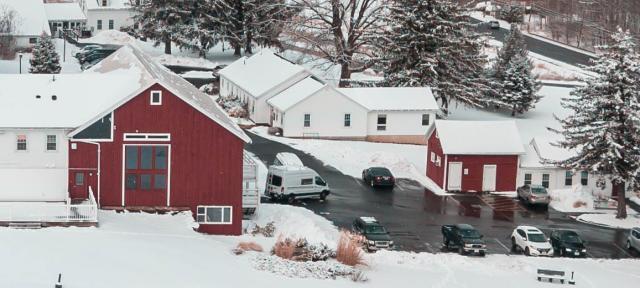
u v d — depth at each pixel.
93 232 44.97
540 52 133.50
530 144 72.12
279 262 43.81
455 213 63.22
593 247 56.94
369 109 82.56
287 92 85.69
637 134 62.94
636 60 63.62
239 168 52.12
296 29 106.81
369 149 80.25
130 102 50.84
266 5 112.88
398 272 45.66
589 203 66.38
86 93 55.25
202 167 51.88
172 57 115.62
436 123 70.69
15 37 112.44
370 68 110.81
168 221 50.38
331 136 82.75
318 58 104.88
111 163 51.12
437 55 91.75
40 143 53.09
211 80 106.50
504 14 157.38
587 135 63.94
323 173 71.62
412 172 74.25
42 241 41.75
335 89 81.69
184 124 51.41
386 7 95.94
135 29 122.00
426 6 91.44
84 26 130.50
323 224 57.28
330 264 44.50
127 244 42.88
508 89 97.50
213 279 38.56
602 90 63.88
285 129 81.88
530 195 65.94
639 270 51.03
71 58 109.75
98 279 35.97
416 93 85.19
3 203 47.28
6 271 35.59
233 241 49.88
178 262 40.69
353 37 100.19
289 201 62.94
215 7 113.75
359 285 41.25
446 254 52.28
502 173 69.88
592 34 140.12
